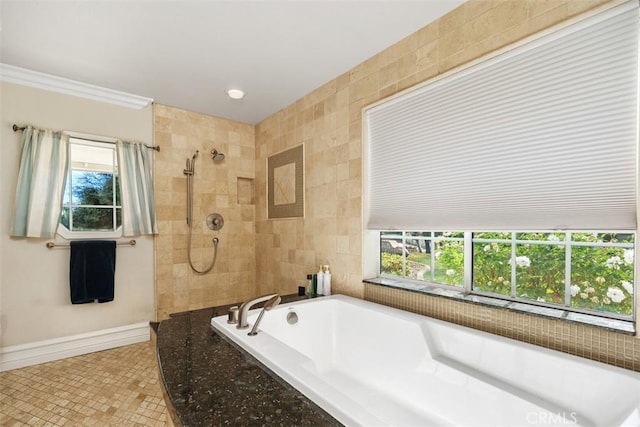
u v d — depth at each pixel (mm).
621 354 1152
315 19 1729
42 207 2350
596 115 1220
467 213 1617
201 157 3176
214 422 842
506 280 1674
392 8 1640
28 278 2348
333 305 2084
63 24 1746
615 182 1182
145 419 1715
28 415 1741
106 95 2635
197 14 1677
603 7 1173
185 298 3061
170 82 2496
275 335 1821
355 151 2230
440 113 1731
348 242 2285
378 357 1768
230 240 3346
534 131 1377
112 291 2578
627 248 1328
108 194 2701
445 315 1693
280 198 3049
